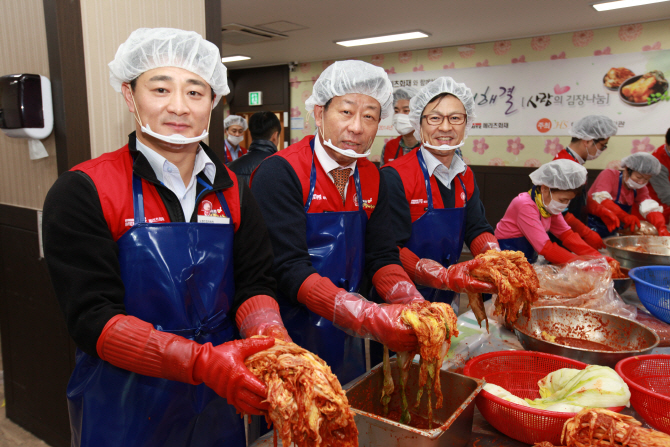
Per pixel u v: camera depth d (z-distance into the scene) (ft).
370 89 4.37
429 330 3.38
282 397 2.45
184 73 3.18
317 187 4.68
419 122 6.16
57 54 5.10
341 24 17.93
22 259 6.72
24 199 6.47
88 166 3.15
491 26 18.13
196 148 3.46
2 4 5.92
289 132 27.12
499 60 20.56
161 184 3.27
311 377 2.47
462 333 5.15
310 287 4.16
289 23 17.81
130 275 3.21
